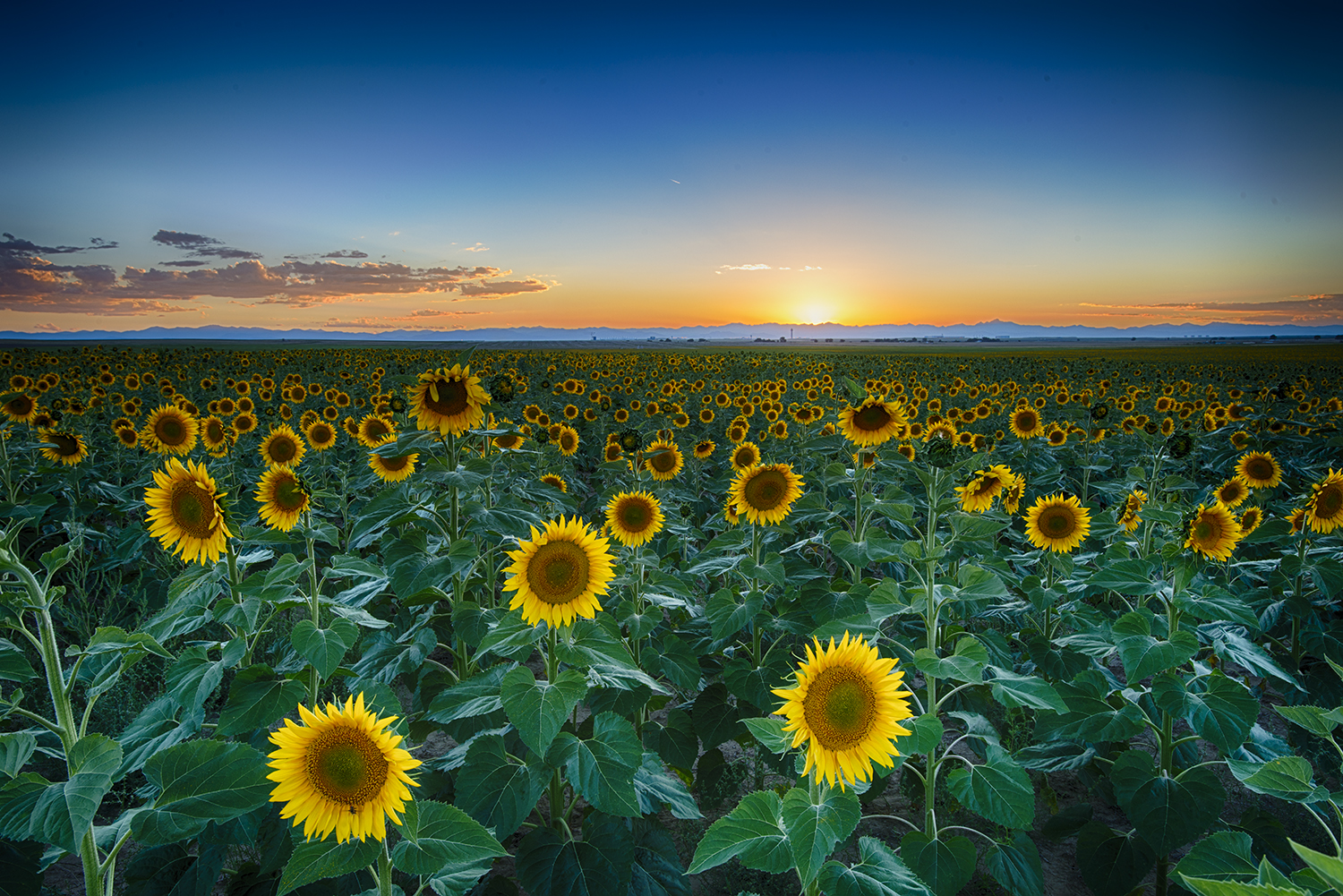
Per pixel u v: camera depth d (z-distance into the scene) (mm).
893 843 4906
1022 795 3461
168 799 2807
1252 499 8234
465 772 3459
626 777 3295
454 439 4758
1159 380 36625
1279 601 5562
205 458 11773
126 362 38375
